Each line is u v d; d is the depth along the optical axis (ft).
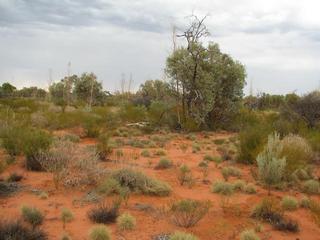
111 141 59.41
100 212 25.16
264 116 98.63
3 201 28.12
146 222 25.30
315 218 26.37
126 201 28.68
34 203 27.99
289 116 83.05
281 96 163.84
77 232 22.91
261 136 48.16
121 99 186.39
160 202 30.12
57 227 23.49
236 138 69.21
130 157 47.75
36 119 73.41
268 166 35.40
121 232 23.38
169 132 82.28
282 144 40.27
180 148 59.72
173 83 89.61
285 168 38.09
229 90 94.17
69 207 27.55
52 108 101.24
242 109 100.48
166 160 43.27
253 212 27.63
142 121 94.12
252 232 22.79
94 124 69.26
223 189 33.12
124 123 90.17
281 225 25.36
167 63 89.86
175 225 24.97
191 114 89.40
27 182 33.55
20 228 21.07
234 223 25.96
